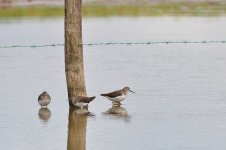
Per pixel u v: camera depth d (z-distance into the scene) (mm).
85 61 37312
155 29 51844
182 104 26578
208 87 29703
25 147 21266
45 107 26531
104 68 34938
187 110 25625
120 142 21672
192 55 38750
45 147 21266
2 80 32062
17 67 35719
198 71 33625
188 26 53219
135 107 26297
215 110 25562
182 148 20891
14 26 55000
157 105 26516
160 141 21688
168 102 26953
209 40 44969
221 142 21469
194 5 70875
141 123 23938
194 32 49406
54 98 28031
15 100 27719
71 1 25859
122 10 67250
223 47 41750
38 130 23266
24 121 24438
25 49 42500
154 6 70562
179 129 23047
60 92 29203
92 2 75250
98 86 30188
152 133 22625
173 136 22219
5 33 50500
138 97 27969
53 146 21375
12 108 26375
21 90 29688
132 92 27312
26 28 53500
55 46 43906
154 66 35312
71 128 23453
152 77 32219
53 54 40312
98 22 57594
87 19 60062
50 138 22266
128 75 32812
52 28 53344
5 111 25891
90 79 31906
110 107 26453
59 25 55344
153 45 43312
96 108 26344
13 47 43250
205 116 24688
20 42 45562
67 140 22000
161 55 39000
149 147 21062
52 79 32250
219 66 35000
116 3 74000
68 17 25969
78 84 26188
